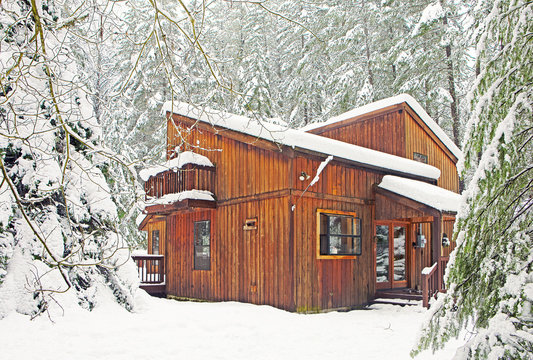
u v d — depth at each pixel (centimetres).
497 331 317
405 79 2084
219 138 1245
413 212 1108
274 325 803
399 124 1487
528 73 352
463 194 366
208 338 695
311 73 2347
